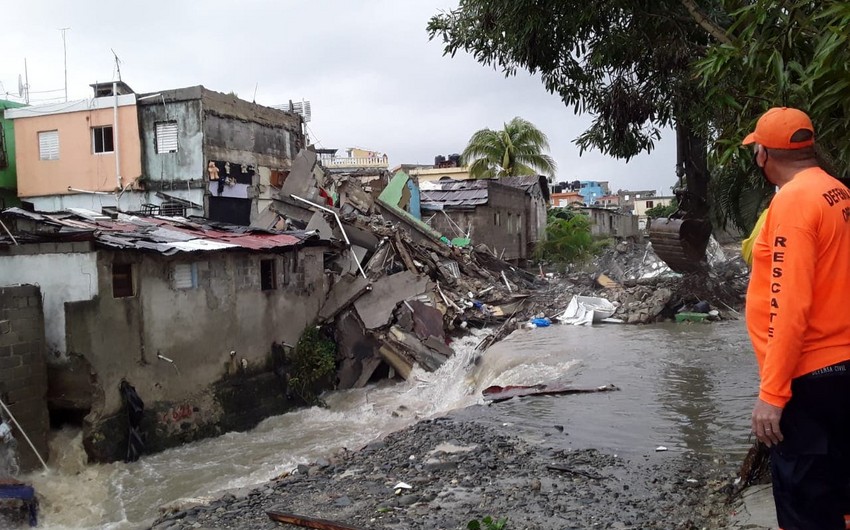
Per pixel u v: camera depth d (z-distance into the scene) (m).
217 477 11.76
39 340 11.79
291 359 17.06
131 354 12.95
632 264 27.72
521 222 34.97
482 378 14.70
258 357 16.12
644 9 7.57
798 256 2.80
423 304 18.22
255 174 23.55
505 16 8.13
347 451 8.45
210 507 6.54
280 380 16.52
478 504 5.88
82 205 22.73
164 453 13.25
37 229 13.27
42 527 9.97
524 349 14.93
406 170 52.31
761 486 5.45
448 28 9.35
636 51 8.15
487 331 19.39
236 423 15.07
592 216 45.38
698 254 17.38
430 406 15.27
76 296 12.36
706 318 17.95
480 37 9.05
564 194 70.62
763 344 3.11
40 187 23.12
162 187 21.88
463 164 45.19
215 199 22.05
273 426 15.45
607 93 8.93
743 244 3.82
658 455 6.96
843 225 2.84
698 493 5.80
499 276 24.86
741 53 4.88
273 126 24.70
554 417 8.87
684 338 15.17
